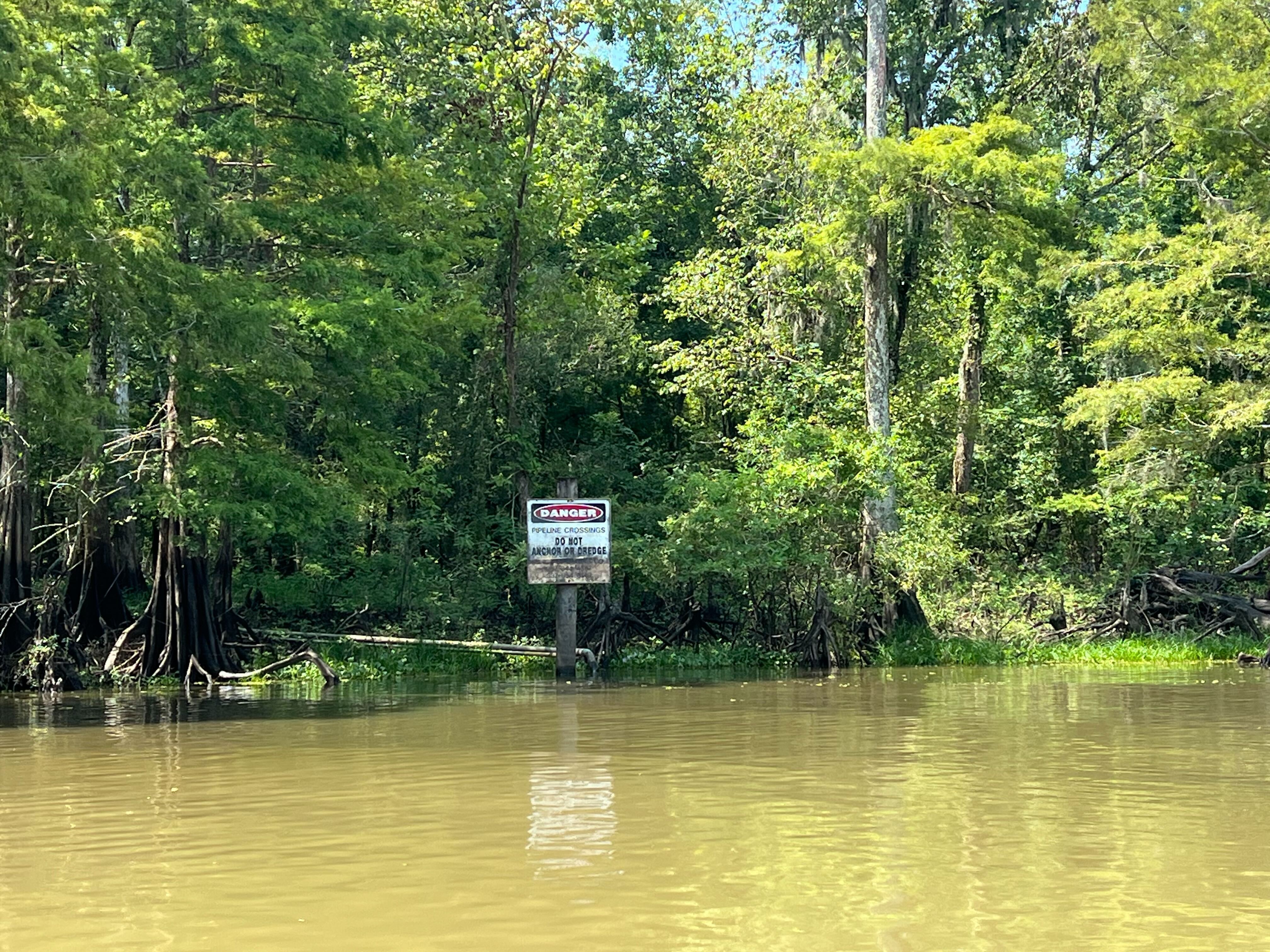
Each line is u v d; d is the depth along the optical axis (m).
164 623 19.98
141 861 6.35
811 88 30.95
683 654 23.06
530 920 5.15
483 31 30.05
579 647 23.42
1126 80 27.61
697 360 30.38
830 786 8.42
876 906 5.33
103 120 16.19
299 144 22.27
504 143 29.42
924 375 34.91
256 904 5.46
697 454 31.67
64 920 5.27
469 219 26.44
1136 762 9.48
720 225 33.59
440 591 26.09
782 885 5.69
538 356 29.67
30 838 6.98
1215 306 26.42
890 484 23.77
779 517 22.50
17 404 18.72
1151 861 6.16
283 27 21.38
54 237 16.42
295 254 23.44
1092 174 33.84
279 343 19.84
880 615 23.67
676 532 22.83
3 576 18.83
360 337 20.67
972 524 30.27
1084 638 25.73
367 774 9.17
